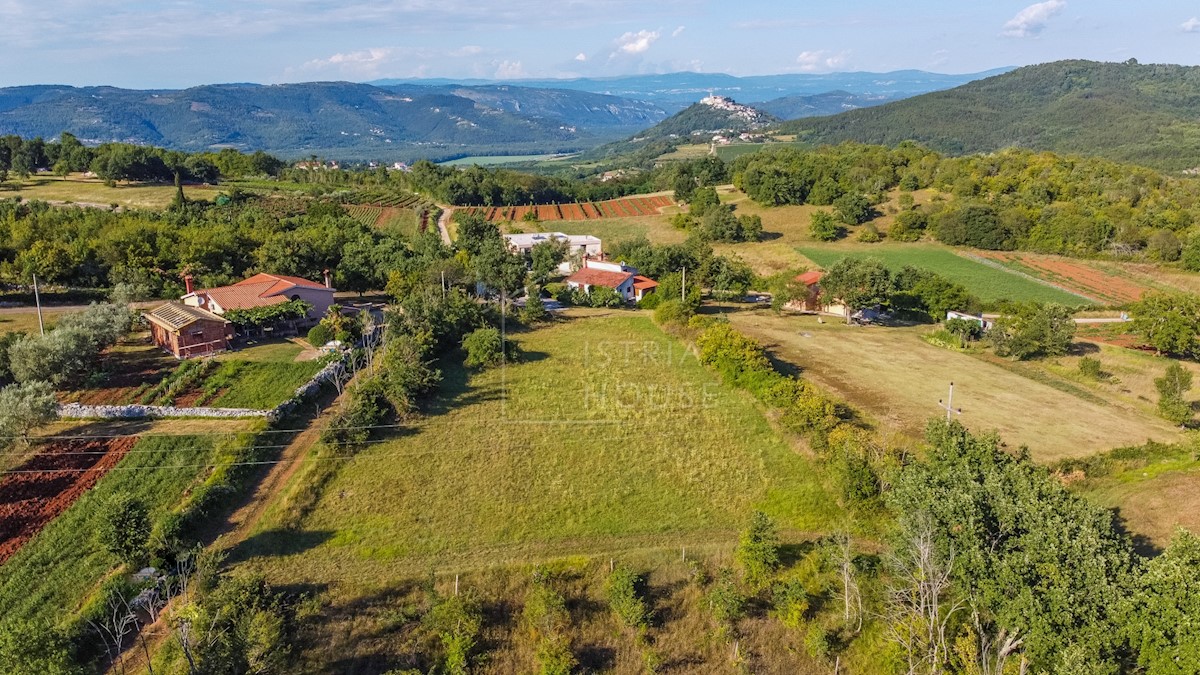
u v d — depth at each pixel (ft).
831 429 145.28
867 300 255.09
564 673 90.74
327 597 99.81
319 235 302.66
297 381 169.48
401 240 351.46
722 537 119.55
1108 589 83.10
